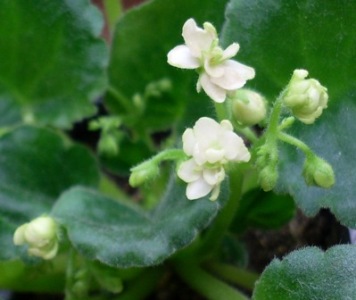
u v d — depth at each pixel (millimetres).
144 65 289
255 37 232
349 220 220
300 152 230
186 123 288
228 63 188
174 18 273
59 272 271
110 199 249
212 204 209
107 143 280
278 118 195
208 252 262
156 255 211
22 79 292
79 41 277
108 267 240
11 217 266
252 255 295
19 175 277
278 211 269
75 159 288
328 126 234
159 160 201
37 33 277
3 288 274
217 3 265
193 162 182
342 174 227
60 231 222
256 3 230
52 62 284
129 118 299
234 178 220
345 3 227
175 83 287
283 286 200
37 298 294
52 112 294
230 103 197
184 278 271
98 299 269
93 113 291
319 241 282
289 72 236
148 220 240
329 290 194
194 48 186
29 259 248
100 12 277
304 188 226
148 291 276
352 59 232
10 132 280
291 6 230
